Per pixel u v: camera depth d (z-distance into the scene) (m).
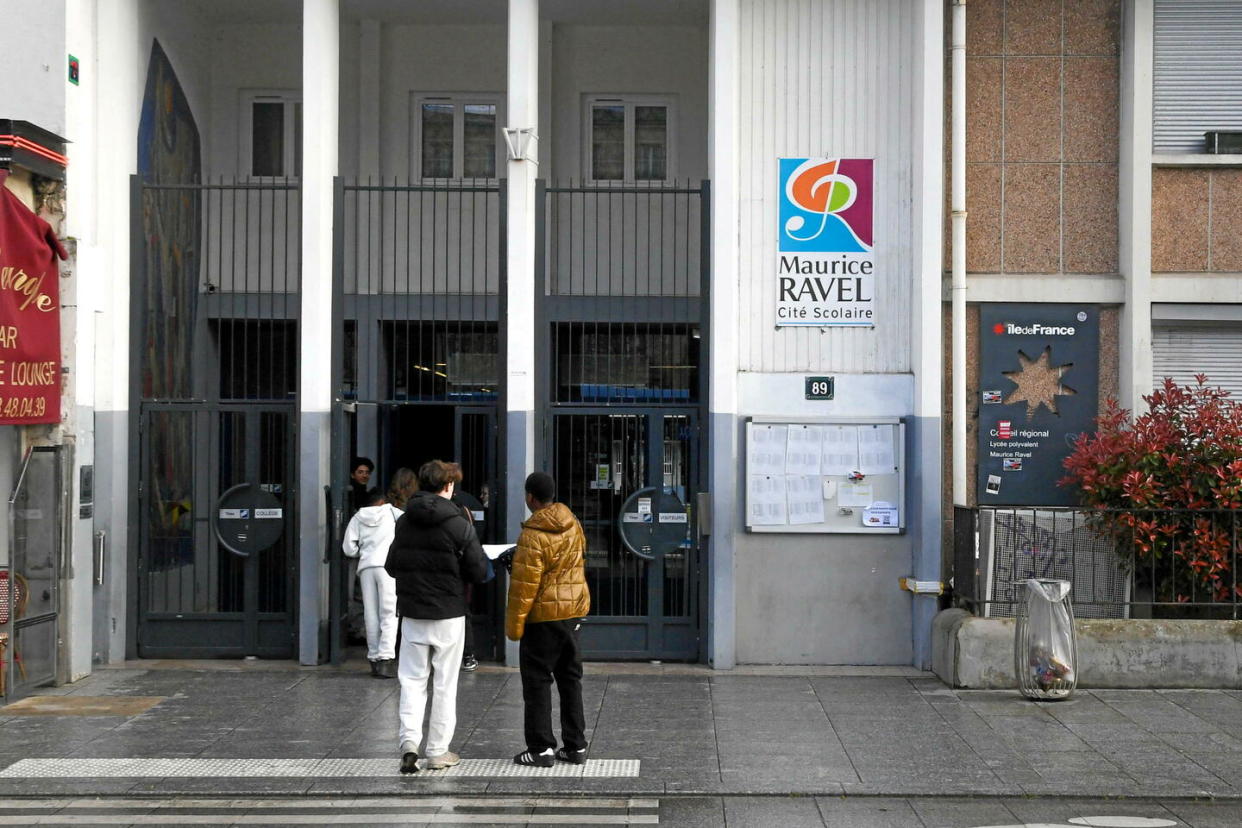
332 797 7.29
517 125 11.01
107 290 10.98
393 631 10.52
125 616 11.30
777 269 11.16
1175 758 7.98
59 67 10.18
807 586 11.07
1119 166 11.27
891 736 8.59
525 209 11.00
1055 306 11.23
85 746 8.33
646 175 13.37
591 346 11.70
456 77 13.48
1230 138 11.21
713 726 8.91
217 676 10.63
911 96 11.11
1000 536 10.35
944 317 11.16
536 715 7.82
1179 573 10.27
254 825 6.74
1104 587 10.33
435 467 7.86
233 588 11.41
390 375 13.09
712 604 10.96
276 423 11.45
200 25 13.05
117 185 11.05
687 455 11.32
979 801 7.23
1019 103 11.28
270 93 13.47
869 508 11.02
